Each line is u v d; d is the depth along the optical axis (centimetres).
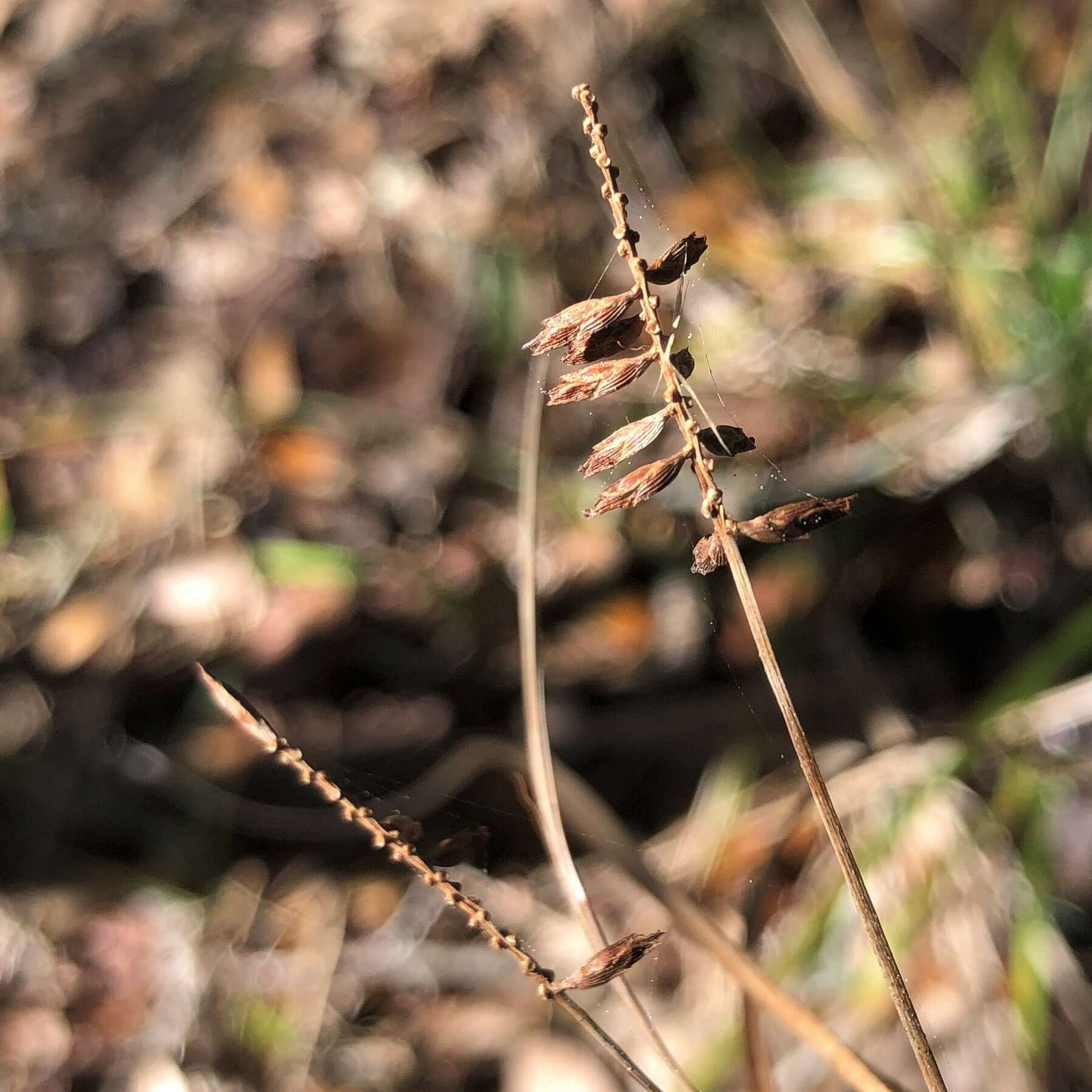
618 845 39
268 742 33
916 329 64
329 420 66
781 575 59
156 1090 49
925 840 48
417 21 75
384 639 61
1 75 79
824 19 75
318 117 74
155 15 79
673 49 73
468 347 67
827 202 68
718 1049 44
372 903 53
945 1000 45
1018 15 69
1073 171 63
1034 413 58
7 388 70
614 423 64
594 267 68
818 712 57
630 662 59
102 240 74
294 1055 49
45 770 59
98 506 66
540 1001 49
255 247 72
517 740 58
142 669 62
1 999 52
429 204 70
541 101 72
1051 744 50
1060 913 47
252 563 63
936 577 59
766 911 49
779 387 63
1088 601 56
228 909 54
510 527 63
